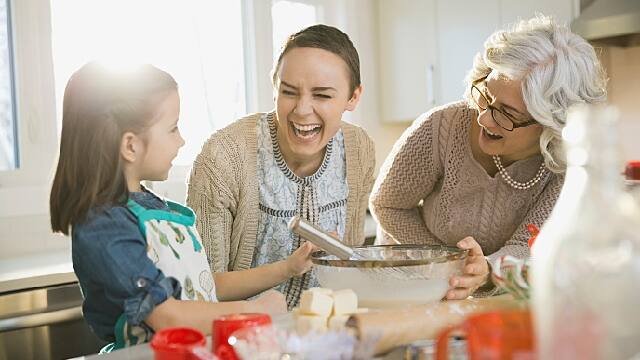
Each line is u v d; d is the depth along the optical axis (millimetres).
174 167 2822
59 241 2516
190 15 2887
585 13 2682
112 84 1034
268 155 1404
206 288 1152
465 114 1532
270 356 707
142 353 840
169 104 1091
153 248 1040
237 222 1404
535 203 1489
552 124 1293
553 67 1284
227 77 3033
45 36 2479
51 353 1902
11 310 1842
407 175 1600
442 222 1586
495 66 1317
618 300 499
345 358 705
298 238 1441
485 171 1508
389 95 3477
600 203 503
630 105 2906
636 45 2861
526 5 2902
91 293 1021
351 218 1519
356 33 3416
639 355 504
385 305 960
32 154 2471
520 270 887
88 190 991
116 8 2654
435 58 3252
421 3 3293
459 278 1027
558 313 505
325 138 1308
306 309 829
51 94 2504
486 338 583
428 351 726
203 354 689
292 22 3279
